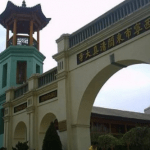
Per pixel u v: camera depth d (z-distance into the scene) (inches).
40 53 1128.8
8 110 856.9
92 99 585.6
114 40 518.9
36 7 1096.8
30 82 768.3
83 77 575.2
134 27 482.9
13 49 1065.5
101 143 1004.6
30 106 732.0
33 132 707.4
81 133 569.9
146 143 962.7
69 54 623.2
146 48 455.2
